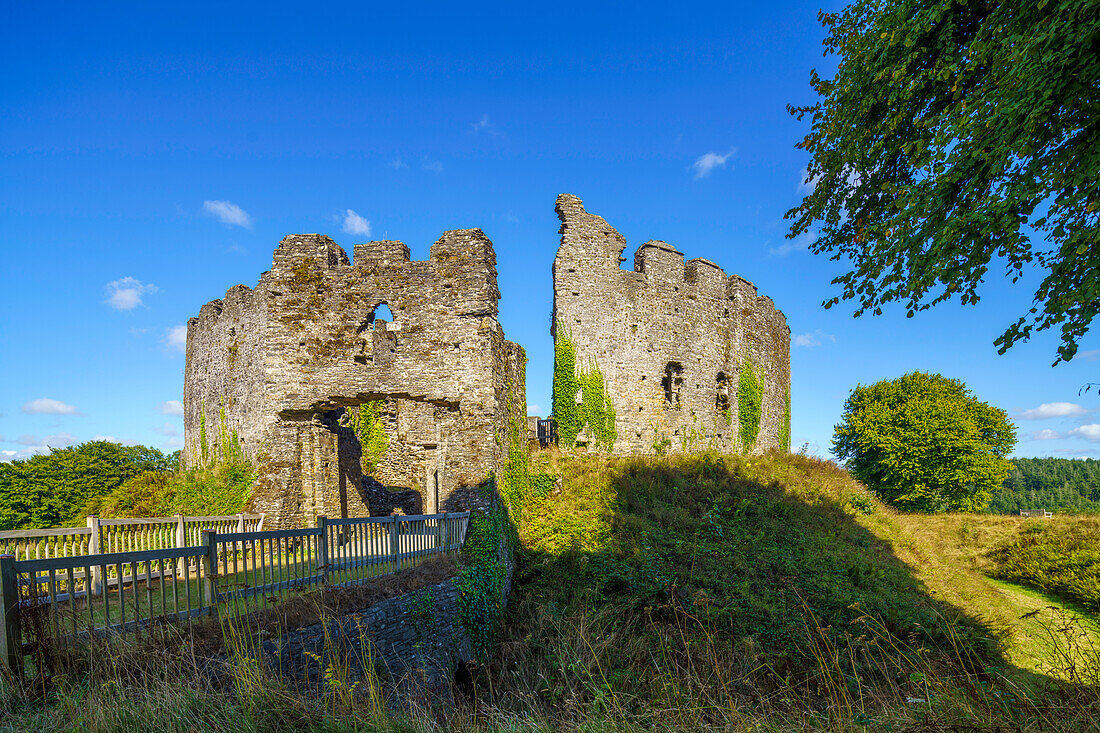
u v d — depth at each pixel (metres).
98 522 9.23
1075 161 6.14
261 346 17.11
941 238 6.92
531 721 5.13
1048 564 21.52
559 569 15.38
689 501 19.42
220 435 20.31
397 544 10.46
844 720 4.70
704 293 26.27
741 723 4.80
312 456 16.22
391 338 16.67
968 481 34.84
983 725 4.20
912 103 8.53
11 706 4.71
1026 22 6.52
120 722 4.36
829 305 9.18
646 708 5.23
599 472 21.14
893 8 8.55
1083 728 3.99
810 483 23.61
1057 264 6.26
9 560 5.05
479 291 16.19
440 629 9.98
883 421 36.44
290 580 7.95
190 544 11.77
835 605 13.79
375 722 4.63
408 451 24.17
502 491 16.11
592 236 24.16
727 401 26.72
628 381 23.77
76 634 5.50
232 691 5.32
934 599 15.70
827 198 10.20
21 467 37.41
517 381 19.94
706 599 10.57
